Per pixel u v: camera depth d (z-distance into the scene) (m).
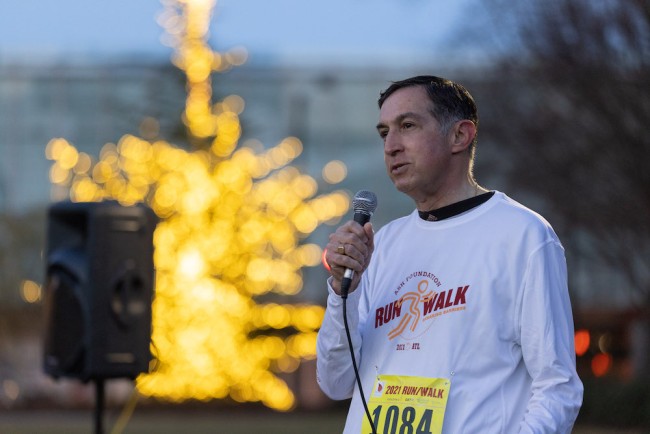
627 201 19.25
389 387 4.31
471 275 4.24
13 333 29.75
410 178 4.39
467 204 4.39
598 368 25.78
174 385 25.64
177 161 24.72
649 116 17.88
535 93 20.33
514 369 4.16
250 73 39.75
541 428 3.95
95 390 7.85
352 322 4.45
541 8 18.12
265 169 25.64
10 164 39.44
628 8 17.00
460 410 4.13
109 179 24.33
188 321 25.06
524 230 4.23
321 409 28.95
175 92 25.84
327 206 26.09
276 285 26.17
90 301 7.63
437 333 4.24
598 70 17.78
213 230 25.06
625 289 31.61
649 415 22.05
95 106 39.44
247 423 24.02
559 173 19.95
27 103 39.47
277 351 26.69
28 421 24.77
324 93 40.22
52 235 7.98
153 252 7.92
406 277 4.43
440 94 4.39
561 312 4.15
